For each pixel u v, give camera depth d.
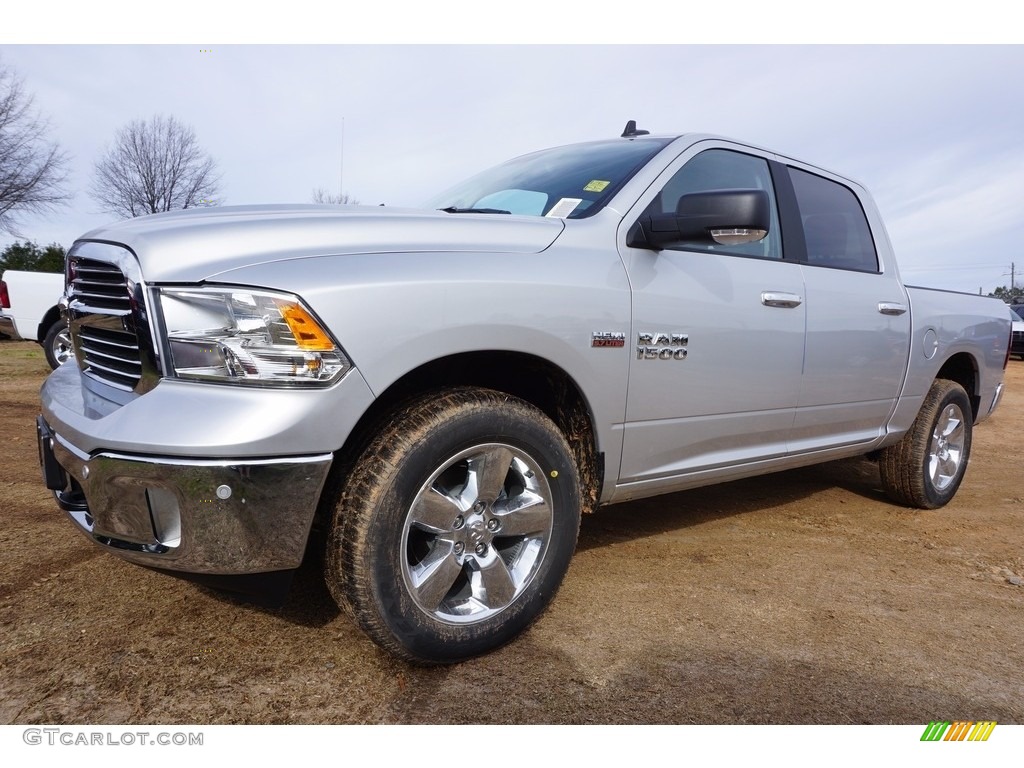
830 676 2.27
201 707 1.95
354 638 2.33
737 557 3.32
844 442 3.72
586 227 2.56
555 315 2.30
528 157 3.57
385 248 2.08
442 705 2.01
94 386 2.21
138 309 1.91
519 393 2.66
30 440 4.95
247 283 1.86
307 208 2.40
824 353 3.36
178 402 1.83
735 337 2.90
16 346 11.60
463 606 2.23
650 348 2.60
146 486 1.83
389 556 1.98
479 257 2.22
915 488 4.30
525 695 2.07
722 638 2.48
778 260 3.25
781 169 3.45
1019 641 2.61
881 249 3.98
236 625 2.38
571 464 2.39
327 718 1.93
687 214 2.53
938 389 4.36
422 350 2.02
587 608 2.66
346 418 1.90
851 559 3.40
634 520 3.81
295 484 1.85
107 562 2.83
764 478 5.09
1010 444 7.11
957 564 3.44
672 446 2.79
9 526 3.18
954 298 4.50
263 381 1.85
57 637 2.26
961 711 2.12
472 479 2.18
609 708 2.03
